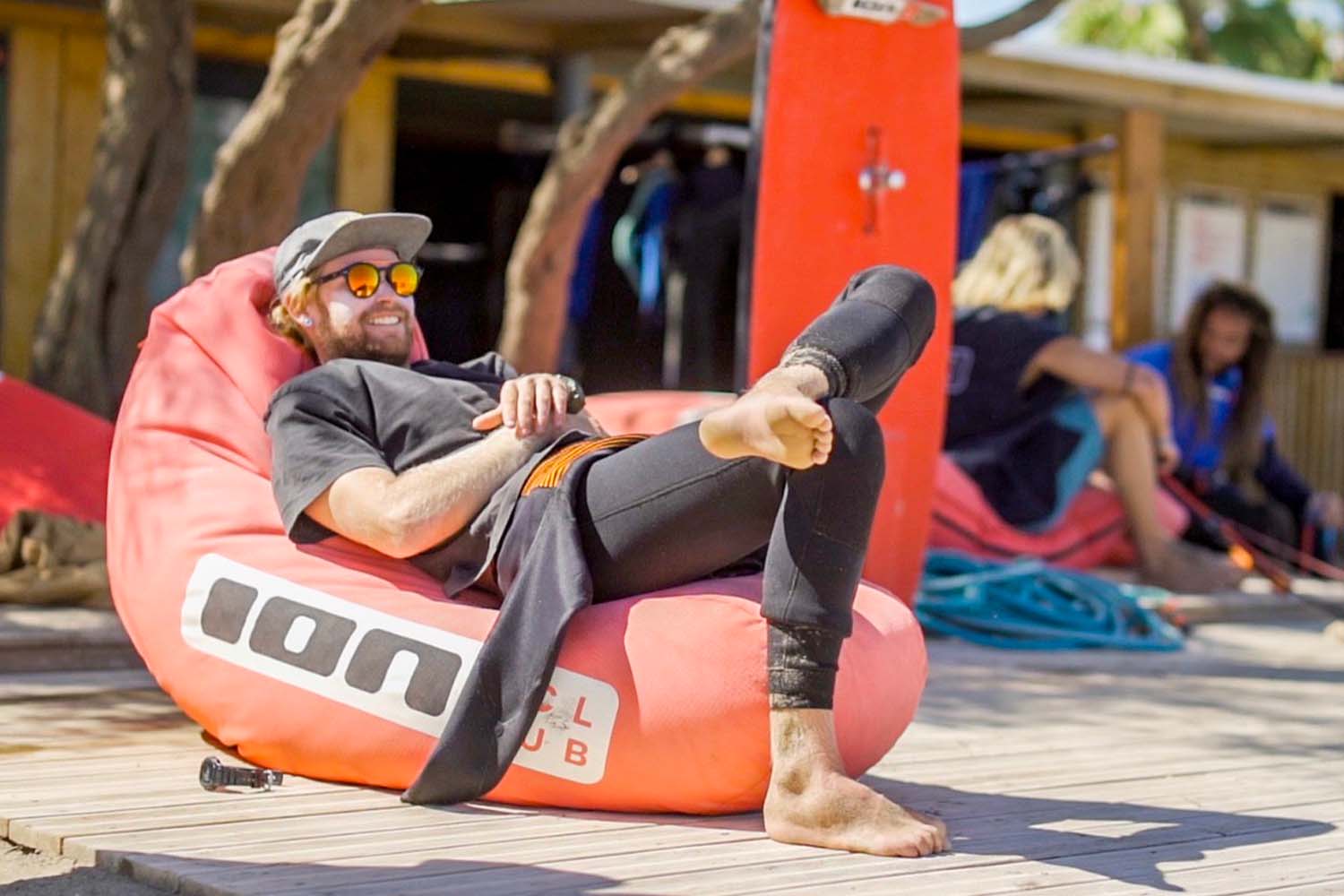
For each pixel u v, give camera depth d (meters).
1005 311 8.67
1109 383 8.48
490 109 15.29
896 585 6.98
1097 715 5.73
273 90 7.66
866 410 3.68
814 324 3.76
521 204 15.84
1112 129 15.74
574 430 4.29
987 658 7.02
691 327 13.96
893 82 6.77
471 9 10.91
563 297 10.23
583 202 9.93
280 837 3.73
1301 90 13.65
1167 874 3.60
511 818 3.95
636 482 3.91
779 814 3.74
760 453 3.53
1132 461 8.73
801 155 6.61
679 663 3.88
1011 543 8.45
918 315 3.87
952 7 6.85
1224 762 4.95
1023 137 15.68
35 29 11.22
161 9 8.23
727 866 3.56
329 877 3.42
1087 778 4.66
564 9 10.81
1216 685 6.52
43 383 8.29
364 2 7.40
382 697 4.10
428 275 16.94
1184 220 16.52
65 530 6.56
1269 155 17.00
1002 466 8.51
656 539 3.91
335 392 4.36
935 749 5.04
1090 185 13.24
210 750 4.65
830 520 3.63
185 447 4.62
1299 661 7.25
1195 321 9.63
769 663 3.75
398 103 14.95
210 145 12.02
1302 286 17.52
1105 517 8.93
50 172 11.36
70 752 4.59
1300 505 9.95
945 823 4.02
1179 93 13.12
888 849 3.64
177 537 4.45
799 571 3.66
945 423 8.71
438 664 4.07
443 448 4.30
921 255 6.88
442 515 4.06
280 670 4.22
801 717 3.73
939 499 8.26
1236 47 26.31
